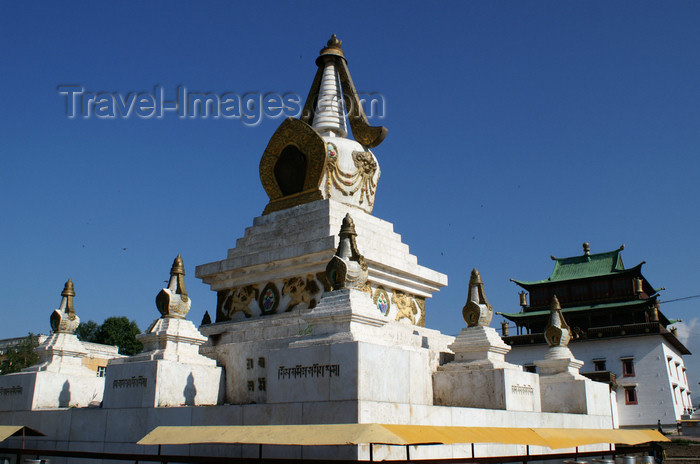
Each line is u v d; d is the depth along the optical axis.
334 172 23.73
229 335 21.11
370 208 25.03
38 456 17.11
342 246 16.00
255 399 17.45
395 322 20.08
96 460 16.73
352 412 13.24
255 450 13.80
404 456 13.44
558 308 25.12
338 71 26.83
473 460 13.16
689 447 38.69
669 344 62.84
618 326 59.78
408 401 15.03
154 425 16.02
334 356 13.92
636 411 57.53
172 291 18.27
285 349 14.80
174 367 16.91
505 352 19.98
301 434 10.77
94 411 17.34
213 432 11.77
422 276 23.39
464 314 20.08
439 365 19.73
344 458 12.48
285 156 24.39
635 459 19.33
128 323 59.38
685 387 66.75
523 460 14.46
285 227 22.77
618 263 67.25
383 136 24.77
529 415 18.58
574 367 24.50
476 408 16.86
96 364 35.19
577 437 15.05
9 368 42.84
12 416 19.81
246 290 22.70
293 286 21.30
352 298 15.03
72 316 21.89
